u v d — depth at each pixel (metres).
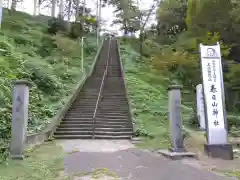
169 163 6.94
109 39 39.78
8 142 7.65
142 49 30.89
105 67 24.67
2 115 8.91
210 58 8.55
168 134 11.20
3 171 5.64
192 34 26.20
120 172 5.98
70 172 5.89
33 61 16.95
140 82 20.16
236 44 23.16
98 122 12.51
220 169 6.54
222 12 23.30
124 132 11.62
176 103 8.15
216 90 8.37
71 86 17.11
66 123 12.41
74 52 26.09
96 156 7.54
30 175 5.55
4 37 19.05
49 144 9.48
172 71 23.70
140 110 14.41
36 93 13.61
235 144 10.59
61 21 31.20
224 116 8.21
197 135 11.41
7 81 11.63
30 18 31.62
